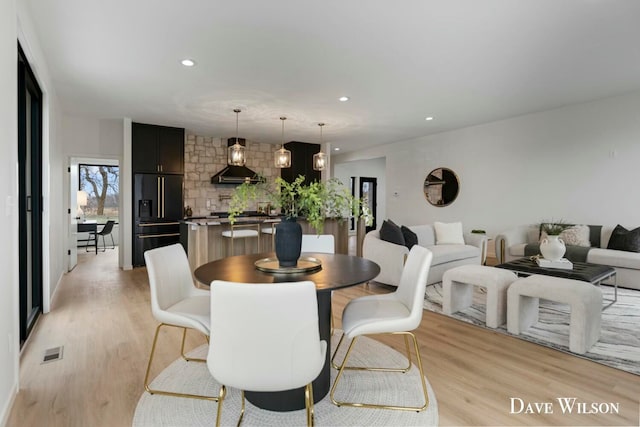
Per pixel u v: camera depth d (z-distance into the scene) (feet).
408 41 9.78
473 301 12.55
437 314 11.21
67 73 11.98
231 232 15.72
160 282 6.77
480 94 14.73
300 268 6.63
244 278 6.05
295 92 14.12
